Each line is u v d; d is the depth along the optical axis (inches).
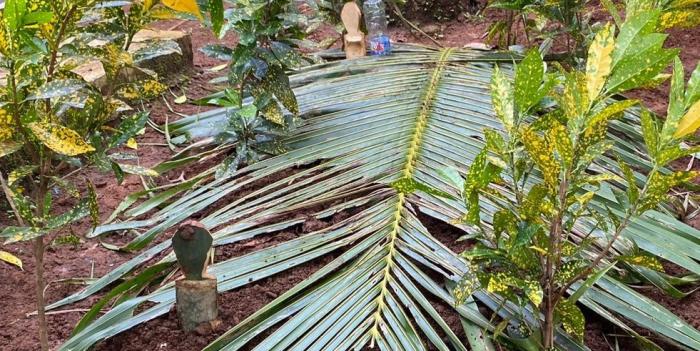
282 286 71.1
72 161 59.2
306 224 79.3
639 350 66.2
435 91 103.1
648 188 55.2
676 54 51.4
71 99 54.5
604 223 59.2
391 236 73.7
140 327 67.8
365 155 88.4
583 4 112.8
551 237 55.8
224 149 97.2
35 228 54.9
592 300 67.3
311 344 61.9
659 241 74.6
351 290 66.7
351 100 102.5
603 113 52.2
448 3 170.2
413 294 66.7
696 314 70.2
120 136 59.7
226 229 78.4
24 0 48.7
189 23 161.0
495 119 95.0
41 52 52.7
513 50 121.3
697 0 82.0
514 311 66.3
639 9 71.6
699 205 88.7
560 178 56.9
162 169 93.4
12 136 54.0
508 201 60.8
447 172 58.2
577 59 113.3
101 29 58.9
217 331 66.4
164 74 125.7
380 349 61.4
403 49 124.6
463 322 65.1
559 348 61.9
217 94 112.0
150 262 79.6
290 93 92.4
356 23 122.6
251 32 90.3
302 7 155.4
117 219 87.6
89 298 75.0
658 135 54.2
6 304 73.5
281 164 89.5
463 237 66.8
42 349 61.2
